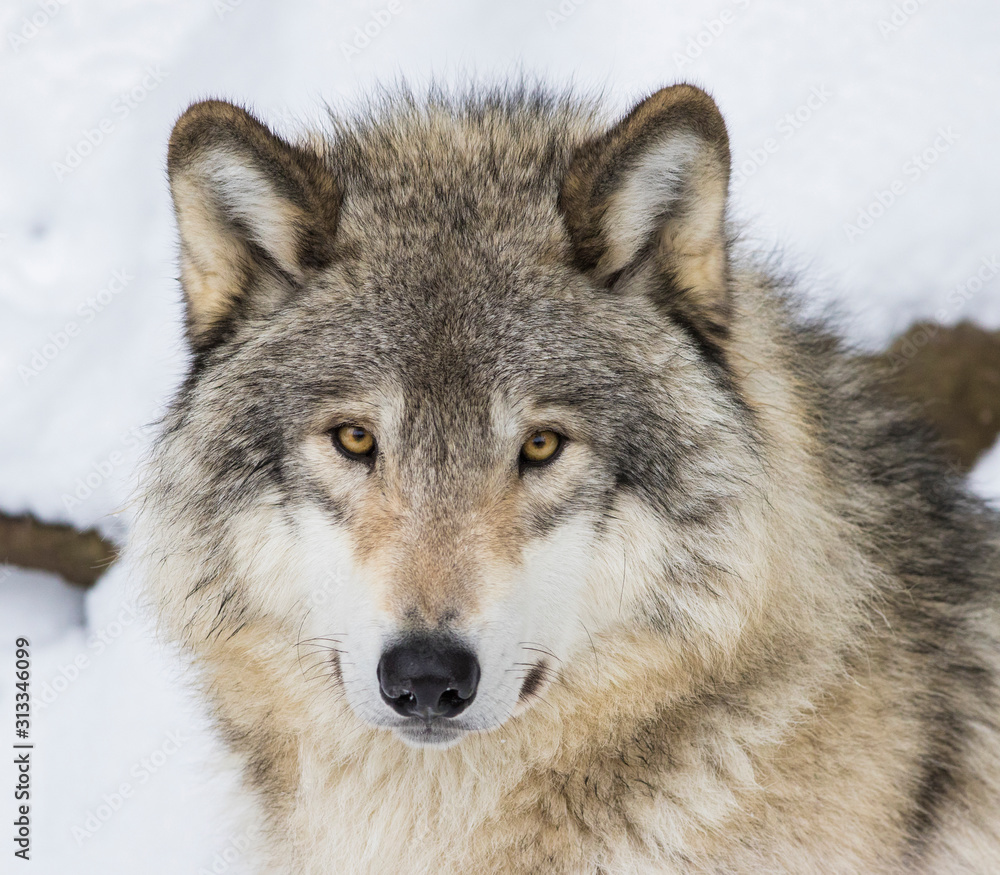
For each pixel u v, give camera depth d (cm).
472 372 563
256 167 598
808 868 599
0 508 1079
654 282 616
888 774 608
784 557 612
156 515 643
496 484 565
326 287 599
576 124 707
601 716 602
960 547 721
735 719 606
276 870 689
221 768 728
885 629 642
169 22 1344
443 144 669
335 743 625
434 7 1371
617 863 593
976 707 682
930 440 791
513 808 609
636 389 586
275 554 599
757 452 605
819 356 731
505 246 596
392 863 629
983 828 680
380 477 570
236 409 605
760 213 1198
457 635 523
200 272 623
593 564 581
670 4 1359
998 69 1286
